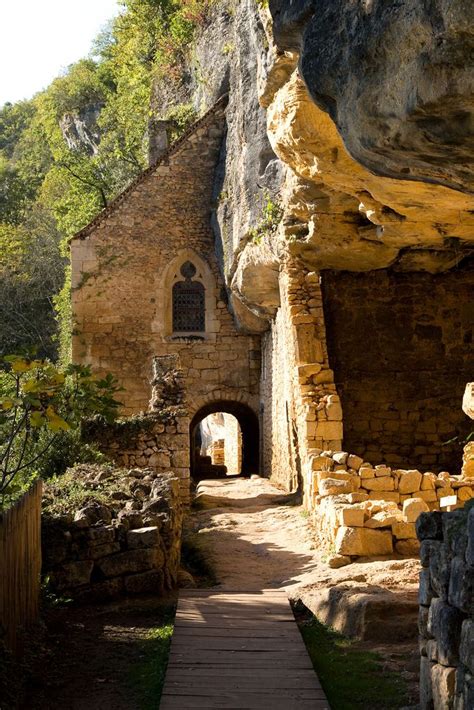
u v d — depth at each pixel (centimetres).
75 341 2952
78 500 1112
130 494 1191
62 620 952
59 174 4662
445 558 622
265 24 1229
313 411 1752
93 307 2962
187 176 3009
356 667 786
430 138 627
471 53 541
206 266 2981
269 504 1783
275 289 2284
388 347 1980
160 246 2988
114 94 4972
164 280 2978
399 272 1981
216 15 3209
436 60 558
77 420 918
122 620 952
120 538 1030
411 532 1153
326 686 745
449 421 1973
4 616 707
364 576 1041
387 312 1983
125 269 2977
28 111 8212
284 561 1226
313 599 970
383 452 1962
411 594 916
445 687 601
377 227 1684
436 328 1988
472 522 563
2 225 4725
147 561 1025
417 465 1962
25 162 6191
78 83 5497
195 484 2573
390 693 722
